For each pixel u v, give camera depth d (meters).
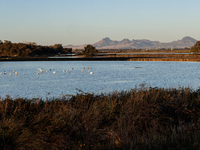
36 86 45.00
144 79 53.81
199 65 96.88
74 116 9.70
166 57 151.50
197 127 9.02
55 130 8.68
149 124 9.73
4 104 10.37
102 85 44.41
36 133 8.43
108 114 10.38
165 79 53.41
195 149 7.39
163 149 7.71
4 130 8.16
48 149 7.99
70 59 148.00
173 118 10.50
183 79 53.00
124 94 14.03
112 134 8.60
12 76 66.69
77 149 8.05
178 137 8.27
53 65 110.31
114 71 76.88
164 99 12.62
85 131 8.73
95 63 120.75
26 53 185.62
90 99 12.17
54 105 10.80
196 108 11.50
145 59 134.12
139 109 10.77
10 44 197.00
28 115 9.41
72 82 50.56
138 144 7.93
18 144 7.90
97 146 8.17
